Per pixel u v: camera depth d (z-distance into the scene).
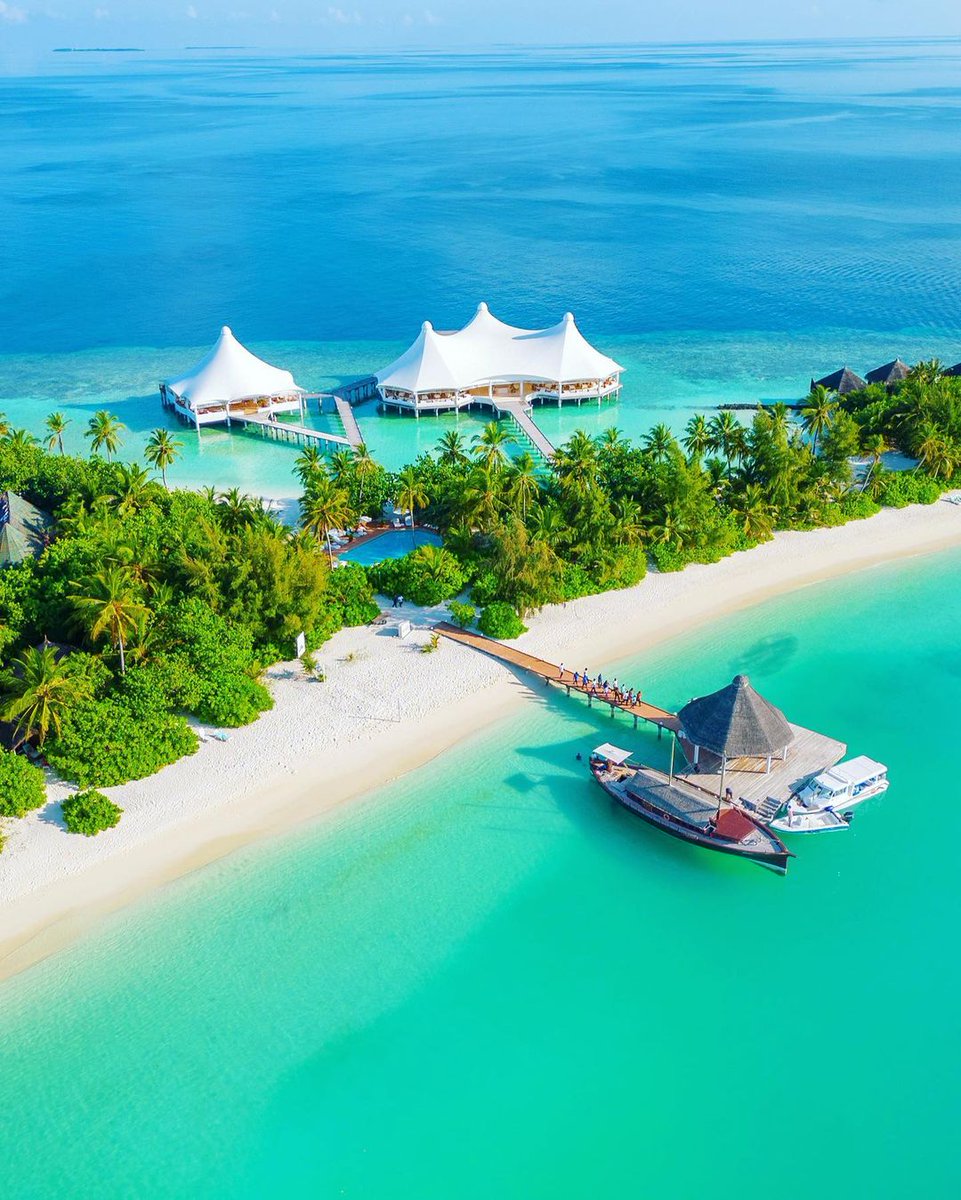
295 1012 40.53
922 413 87.81
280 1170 34.97
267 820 50.28
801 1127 35.94
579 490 72.06
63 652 57.78
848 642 65.50
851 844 48.75
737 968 42.19
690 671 62.34
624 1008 40.47
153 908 45.25
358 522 78.44
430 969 42.38
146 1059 38.66
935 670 62.59
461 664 62.78
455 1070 38.16
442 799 51.97
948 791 52.19
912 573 74.12
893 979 41.62
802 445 83.19
